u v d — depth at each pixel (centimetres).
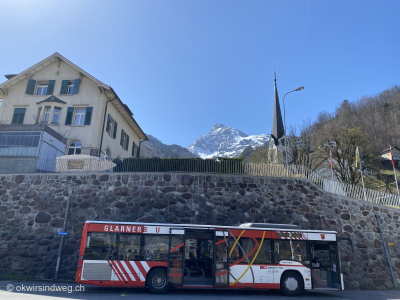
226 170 1888
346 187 1902
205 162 1925
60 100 2900
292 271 1233
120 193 1767
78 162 1909
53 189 1792
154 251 1189
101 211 1734
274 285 1200
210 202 1752
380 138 6725
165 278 1168
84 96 2927
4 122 2878
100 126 2839
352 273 1656
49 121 2822
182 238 1209
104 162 1900
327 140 3759
